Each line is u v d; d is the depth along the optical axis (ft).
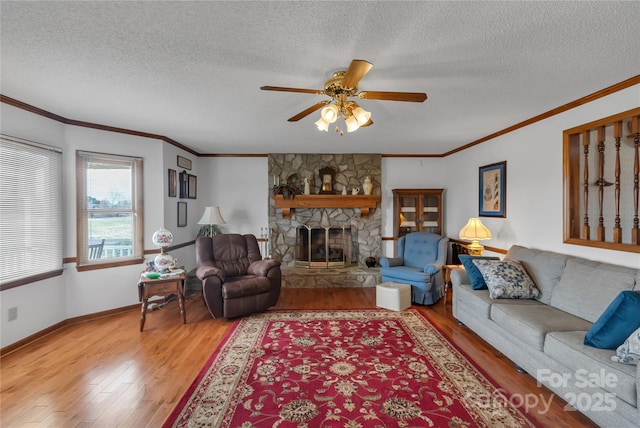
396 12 5.21
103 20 5.44
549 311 8.54
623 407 5.44
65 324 11.50
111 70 7.45
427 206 19.30
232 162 19.36
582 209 10.10
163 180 14.30
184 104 9.84
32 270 10.22
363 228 19.35
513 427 6.17
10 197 9.49
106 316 12.53
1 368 8.47
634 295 5.95
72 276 11.70
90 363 8.75
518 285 9.67
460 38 6.03
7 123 9.34
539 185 11.39
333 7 5.08
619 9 5.12
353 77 6.15
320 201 18.44
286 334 10.74
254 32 5.82
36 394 7.30
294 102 9.67
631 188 10.36
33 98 9.34
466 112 10.82
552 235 10.82
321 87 8.46
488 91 8.82
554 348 6.86
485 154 14.92
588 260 9.07
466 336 10.57
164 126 12.59
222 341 10.19
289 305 14.02
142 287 11.27
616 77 7.93
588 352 6.16
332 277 17.17
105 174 12.69
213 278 11.91
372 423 6.29
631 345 5.50
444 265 14.34
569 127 10.04
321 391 7.39
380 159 19.34
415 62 7.02
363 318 12.30
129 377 8.04
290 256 19.15
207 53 6.63
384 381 7.81
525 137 12.09
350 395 7.23
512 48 6.42
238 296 12.04
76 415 6.57
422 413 6.59
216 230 18.94
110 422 6.35
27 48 6.40
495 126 12.77
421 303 13.98
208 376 8.06
